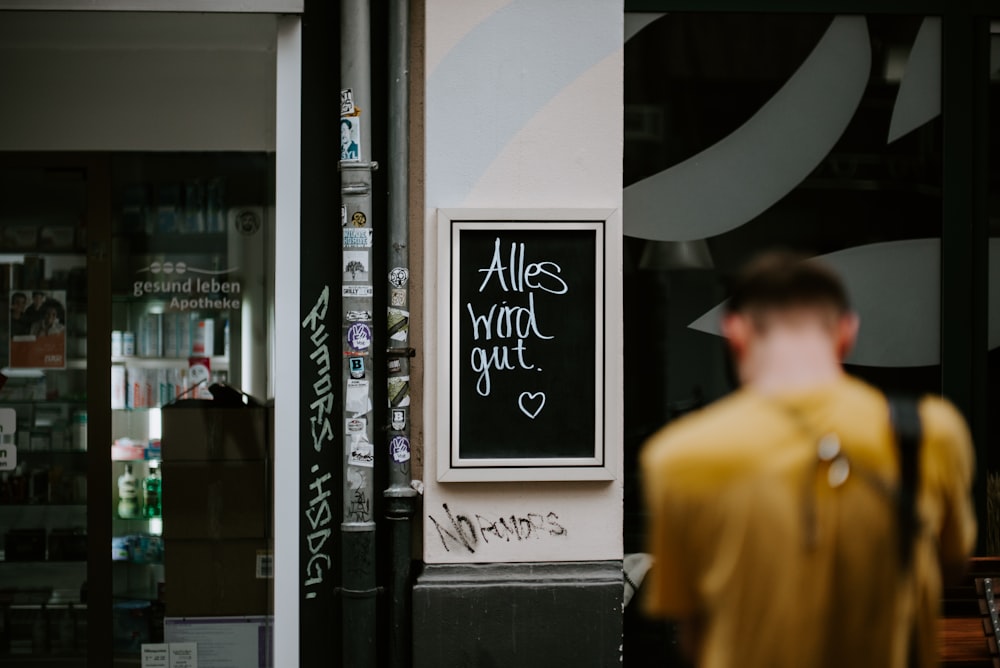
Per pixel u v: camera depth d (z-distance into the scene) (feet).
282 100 17.12
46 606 19.13
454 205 16.56
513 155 16.58
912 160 18.08
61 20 17.52
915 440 7.57
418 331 16.93
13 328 19.16
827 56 17.97
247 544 18.84
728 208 17.97
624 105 17.88
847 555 7.37
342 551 16.69
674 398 17.92
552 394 16.58
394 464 16.60
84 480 19.11
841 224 18.03
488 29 16.52
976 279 18.11
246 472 18.90
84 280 19.10
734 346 8.25
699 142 17.93
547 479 16.48
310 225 17.11
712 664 7.43
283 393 17.16
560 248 16.56
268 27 17.75
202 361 18.98
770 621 7.32
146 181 19.01
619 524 16.72
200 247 18.98
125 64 18.86
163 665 18.88
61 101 18.89
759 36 17.92
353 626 16.60
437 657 16.29
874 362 18.11
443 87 16.51
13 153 18.92
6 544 19.15
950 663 15.84
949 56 17.95
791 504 7.38
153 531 18.97
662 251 17.95
